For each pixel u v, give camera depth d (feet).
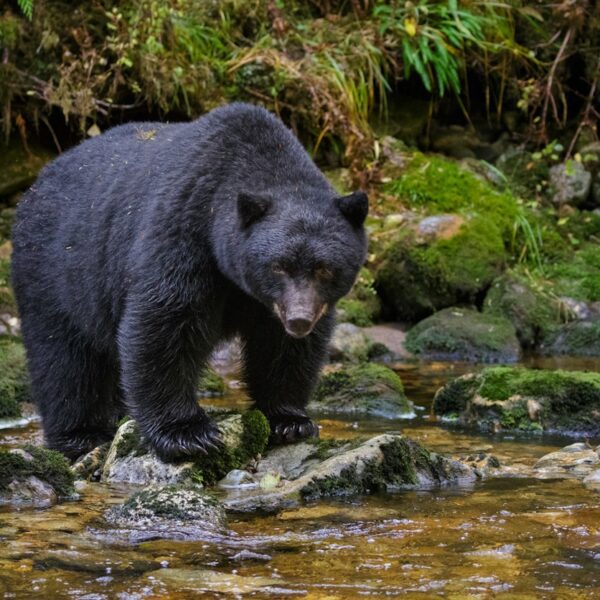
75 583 22.94
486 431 40.34
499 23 71.61
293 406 35.29
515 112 72.84
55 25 59.47
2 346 47.93
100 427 38.47
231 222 31.22
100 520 27.63
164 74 60.59
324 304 30.89
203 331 32.42
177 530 26.66
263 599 22.13
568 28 72.08
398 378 44.80
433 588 22.70
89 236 35.45
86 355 37.29
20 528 26.78
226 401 45.16
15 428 41.68
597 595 22.24
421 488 31.32
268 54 65.21
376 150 65.46
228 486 31.89
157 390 32.19
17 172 60.29
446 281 58.54
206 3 67.21
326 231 30.42
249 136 32.94
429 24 71.26
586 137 71.51
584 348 56.90
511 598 22.11
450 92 72.84
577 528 26.94
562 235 65.87
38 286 37.52
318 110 63.98
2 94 58.70
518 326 57.98
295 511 28.71
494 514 28.37
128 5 60.95
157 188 32.83
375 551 25.23
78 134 62.59
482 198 64.18
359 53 67.56
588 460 34.53
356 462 30.96
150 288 31.68
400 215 62.59
